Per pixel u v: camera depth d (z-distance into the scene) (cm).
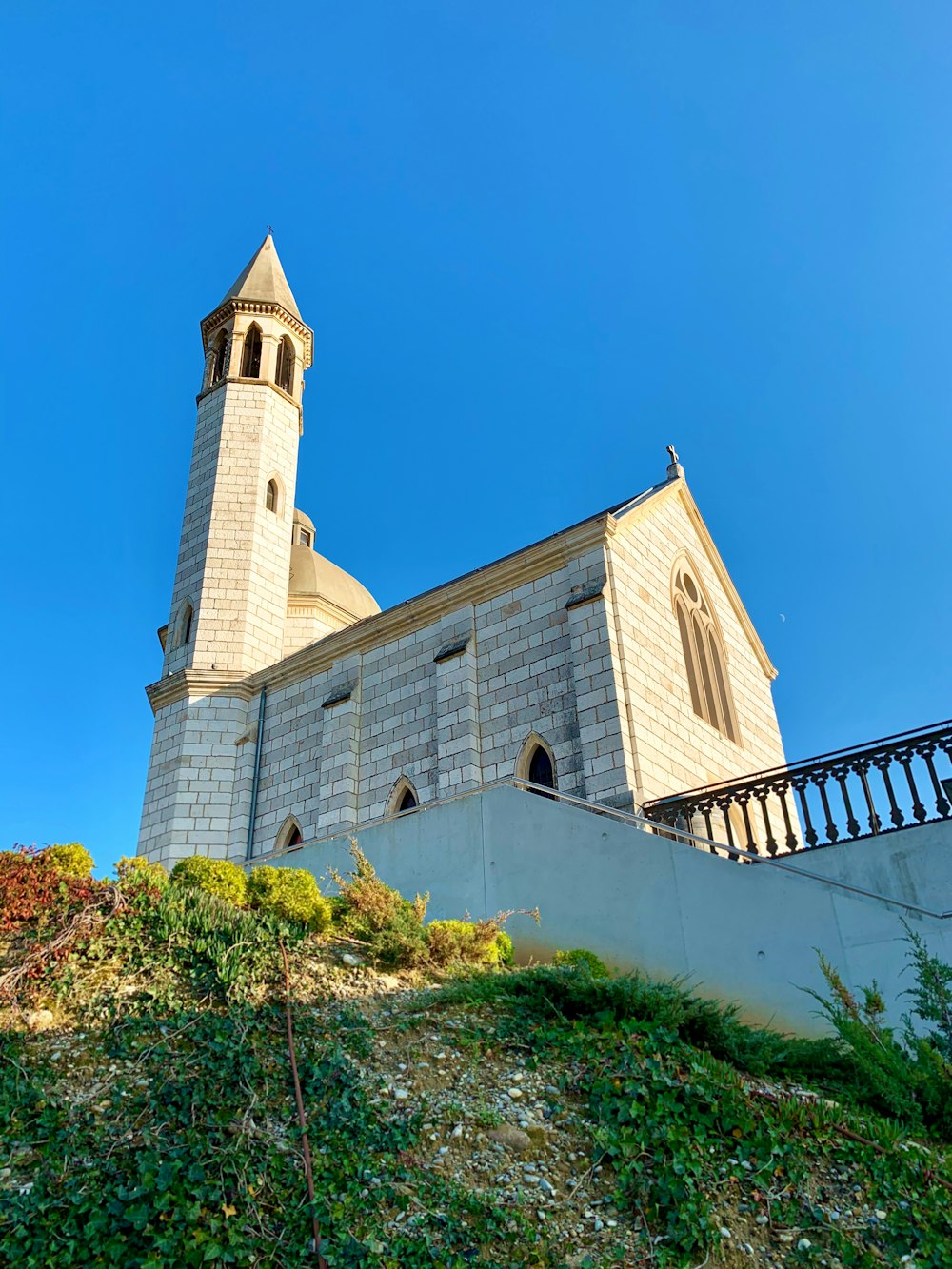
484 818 1792
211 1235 841
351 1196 905
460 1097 1050
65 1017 1125
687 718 2488
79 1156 915
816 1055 1157
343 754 2708
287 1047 1108
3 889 1300
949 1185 916
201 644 3156
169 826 2878
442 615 2712
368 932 1404
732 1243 865
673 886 1520
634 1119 998
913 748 1535
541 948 1620
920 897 1425
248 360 3778
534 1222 891
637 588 2491
